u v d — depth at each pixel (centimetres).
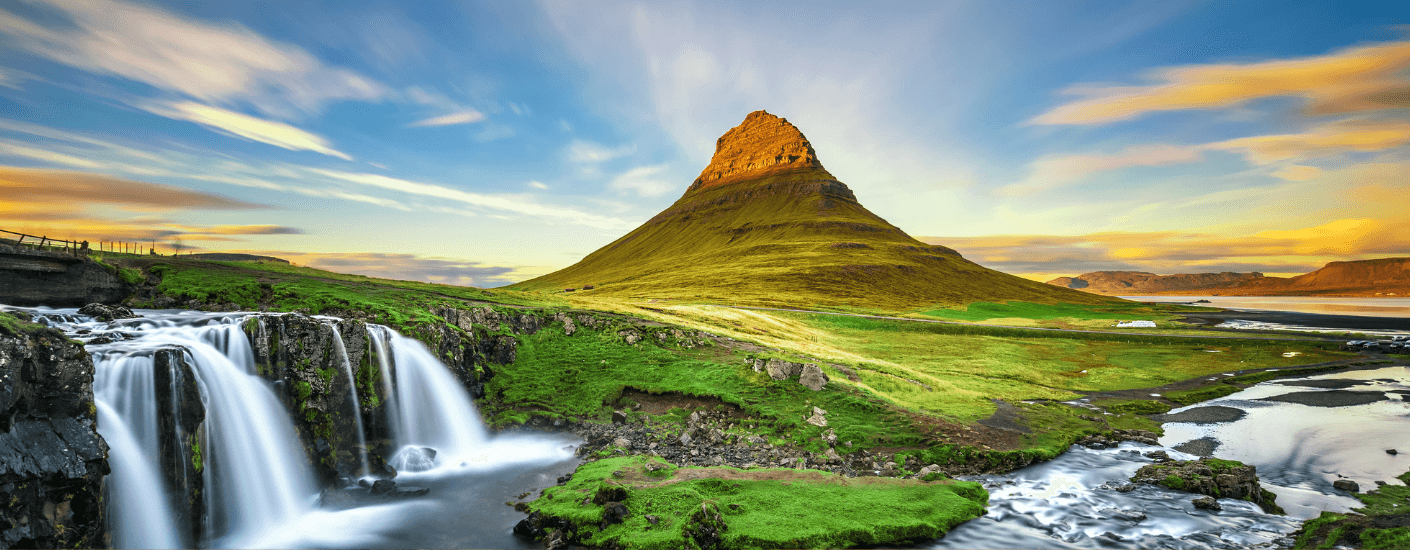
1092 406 5409
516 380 5038
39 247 4062
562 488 2989
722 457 3675
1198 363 7988
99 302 4419
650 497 2731
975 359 8044
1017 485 3281
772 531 2423
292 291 5109
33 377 2066
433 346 4484
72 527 2070
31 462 1956
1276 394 6034
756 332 8362
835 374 5116
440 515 2823
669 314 8412
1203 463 3531
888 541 2458
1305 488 3256
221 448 2808
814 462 3609
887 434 4025
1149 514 2858
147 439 2530
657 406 4716
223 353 3056
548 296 8181
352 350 3681
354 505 2973
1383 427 4591
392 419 3856
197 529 2603
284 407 3225
